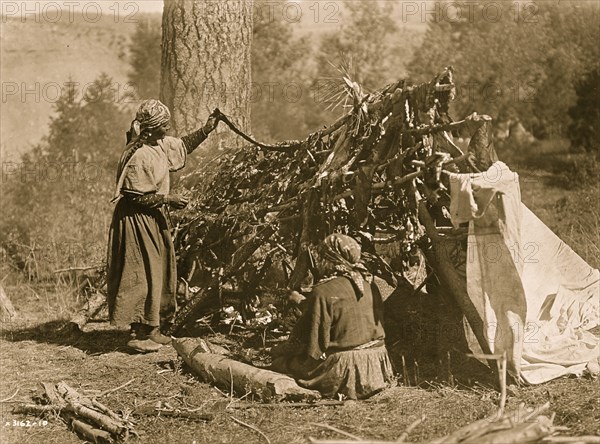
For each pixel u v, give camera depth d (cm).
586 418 492
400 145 589
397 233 644
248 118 948
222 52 927
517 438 409
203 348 615
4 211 1115
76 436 534
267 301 746
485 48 1761
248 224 698
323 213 627
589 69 1723
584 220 1070
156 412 548
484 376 578
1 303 827
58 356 685
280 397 544
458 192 552
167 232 687
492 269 555
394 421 510
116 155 1367
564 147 1772
